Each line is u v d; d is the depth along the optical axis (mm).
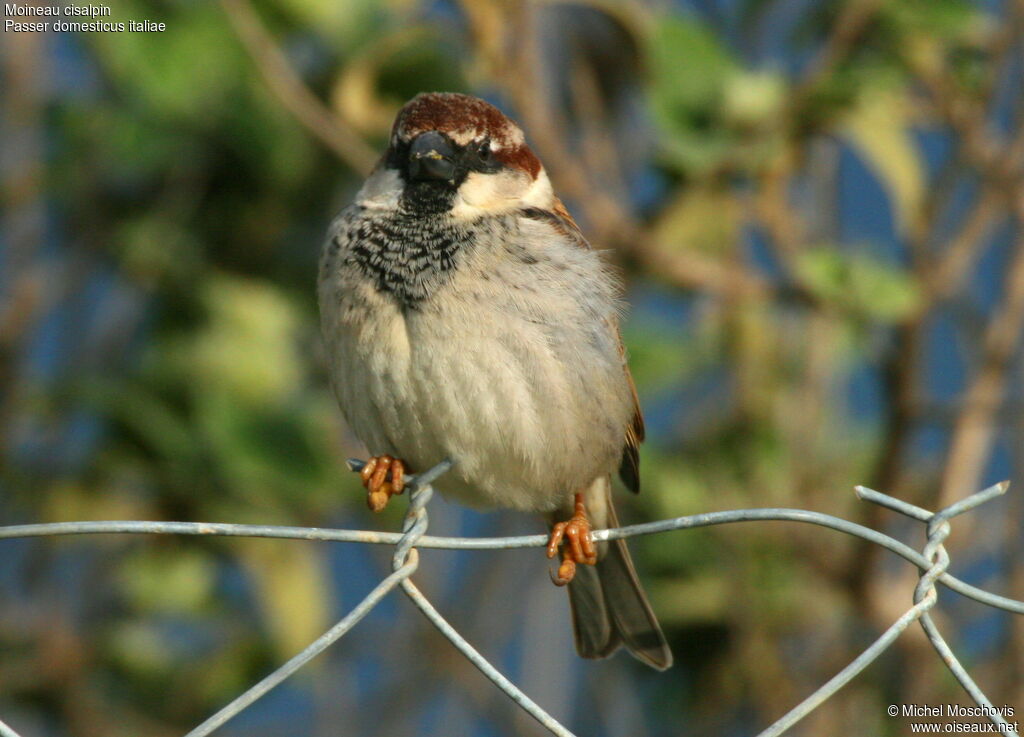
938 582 4234
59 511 8594
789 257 8703
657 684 9398
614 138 9312
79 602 8984
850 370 9734
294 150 8766
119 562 8914
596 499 7004
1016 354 9047
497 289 6148
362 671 9719
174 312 8664
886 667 9273
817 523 4371
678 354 8875
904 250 8953
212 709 8984
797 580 9164
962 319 9234
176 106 8266
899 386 8852
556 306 6195
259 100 8586
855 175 10977
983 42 8727
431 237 6230
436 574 9359
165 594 8688
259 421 8031
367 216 6395
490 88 9297
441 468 4965
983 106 8625
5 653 8828
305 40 8883
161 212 8812
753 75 8453
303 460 8016
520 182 6527
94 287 9094
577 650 6859
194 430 8188
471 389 6133
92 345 8984
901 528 9195
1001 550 9148
